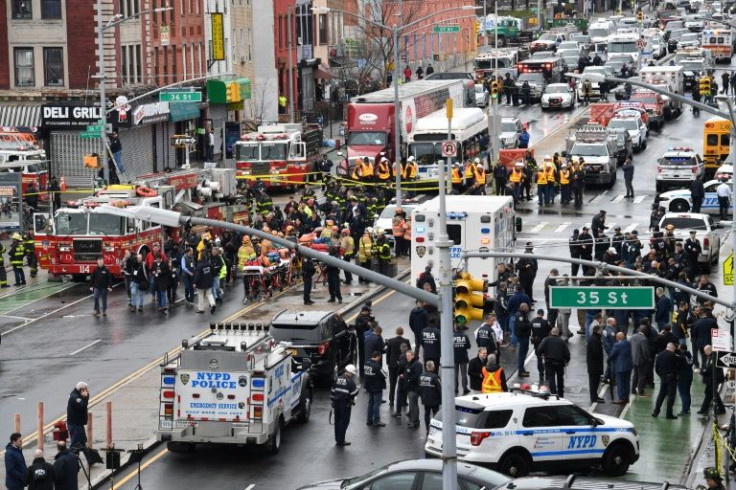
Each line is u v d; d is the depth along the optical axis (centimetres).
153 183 14600
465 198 12575
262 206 15650
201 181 15575
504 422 7725
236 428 8131
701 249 13500
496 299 11181
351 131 18675
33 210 16388
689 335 10806
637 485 6147
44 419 9181
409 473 6644
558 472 7862
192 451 8425
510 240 12619
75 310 12544
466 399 7844
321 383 9881
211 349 8131
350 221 14288
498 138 19075
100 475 7944
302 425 9025
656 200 16175
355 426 9019
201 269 12219
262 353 8325
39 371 10388
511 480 6494
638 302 7825
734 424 8275
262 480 7881
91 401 9556
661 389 9181
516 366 10494
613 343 9681
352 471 8044
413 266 12175
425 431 8900
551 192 17288
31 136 18038
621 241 12962
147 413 9244
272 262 13100
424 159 18038
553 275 10919
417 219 12081
